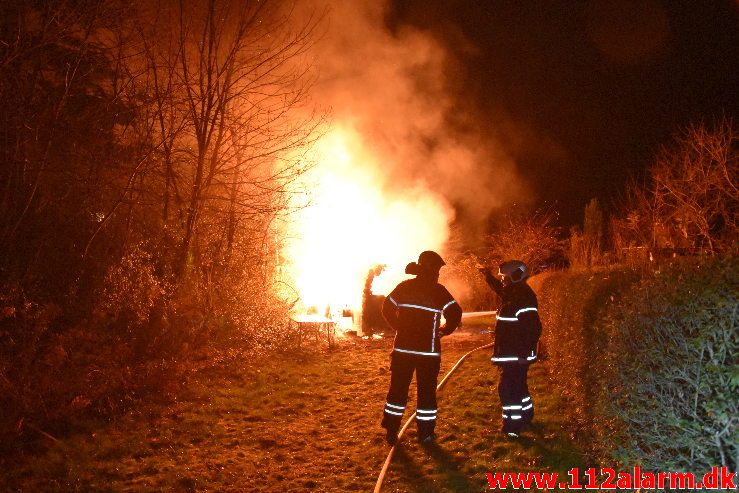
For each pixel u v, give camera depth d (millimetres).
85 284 8180
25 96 8266
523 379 6289
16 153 7816
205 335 9656
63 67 8883
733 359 3367
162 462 5699
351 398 8039
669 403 3727
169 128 9641
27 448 5738
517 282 6371
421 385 6215
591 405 5508
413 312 6258
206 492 5172
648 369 3885
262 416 7199
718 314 3473
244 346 10258
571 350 7082
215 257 10680
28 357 6391
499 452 5844
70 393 6676
